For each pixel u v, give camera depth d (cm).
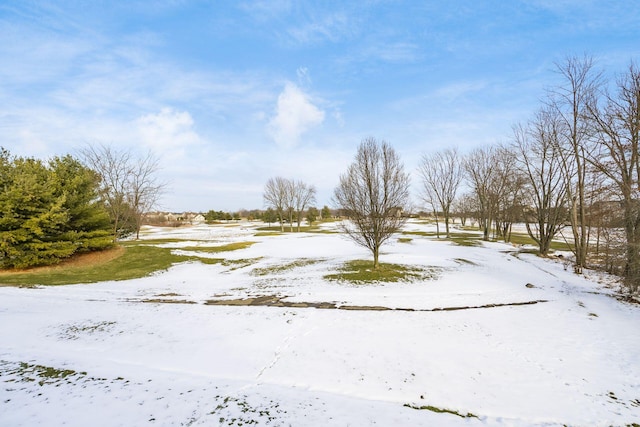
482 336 837
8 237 1680
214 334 837
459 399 542
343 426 448
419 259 2111
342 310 1072
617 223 1528
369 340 796
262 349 740
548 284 1513
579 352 746
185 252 2512
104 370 621
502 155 3394
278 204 6450
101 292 1385
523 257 2431
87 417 454
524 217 3038
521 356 719
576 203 2220
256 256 2512
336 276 1608
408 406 517
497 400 542
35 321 931
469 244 3175
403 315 1014
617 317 1027
